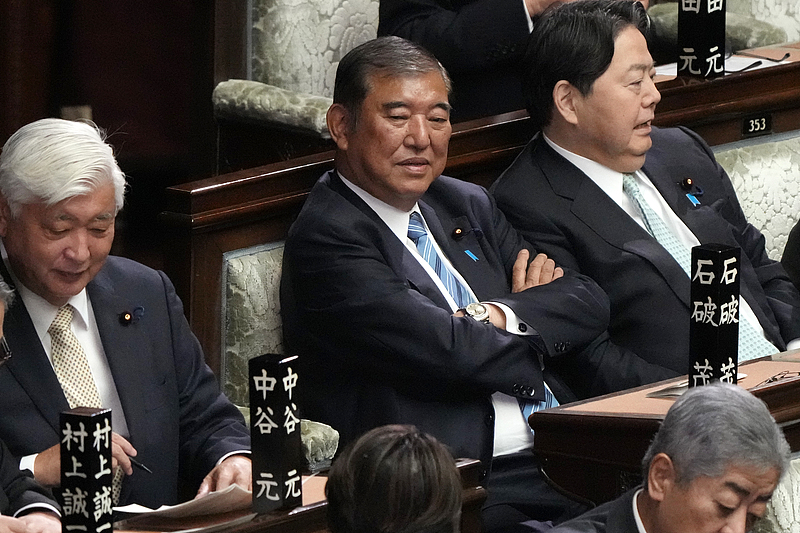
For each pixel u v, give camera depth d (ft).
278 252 38.11
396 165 35.83
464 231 38.19
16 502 27.30
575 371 38.52
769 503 29.22
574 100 39.93
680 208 41.47
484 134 41.91
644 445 29.68
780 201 47.57
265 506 25.96
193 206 36.27
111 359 31.04
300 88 47.83
